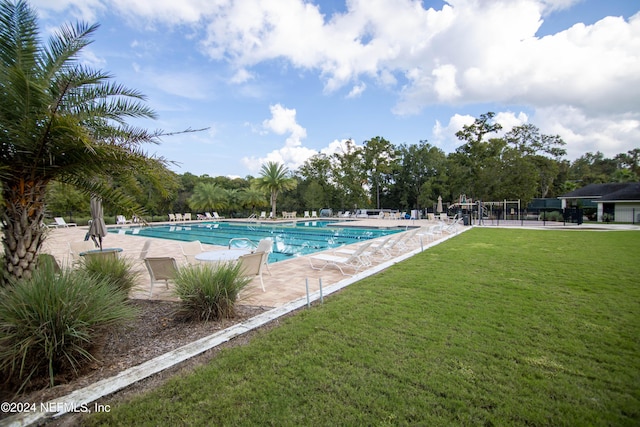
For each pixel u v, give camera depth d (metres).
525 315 3.83
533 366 2.65
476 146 30.02
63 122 3.30
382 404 2.17
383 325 3.56
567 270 6.38
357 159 37.47
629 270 6.34
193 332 3.56
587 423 1.97
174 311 4.28
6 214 3.69
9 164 3.61
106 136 4.37
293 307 4.28
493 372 2.56
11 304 2.59
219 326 3.73
